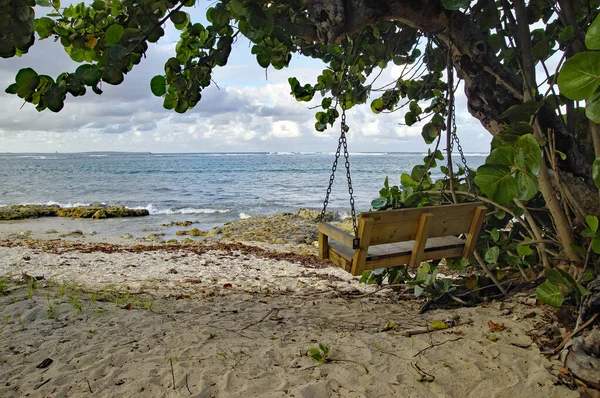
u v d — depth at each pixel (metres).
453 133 5.20
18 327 4.76
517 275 6.04
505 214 5.64
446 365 3.85
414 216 3.98
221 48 4.48
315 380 3.67
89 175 65.81
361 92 6.73
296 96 6.26
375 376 3.72
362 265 3.93
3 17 3.33
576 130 5.23
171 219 25.11
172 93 4.46
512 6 4.97
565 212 4.79
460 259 5.95
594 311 3.89
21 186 47.31
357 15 4.32
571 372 3.49
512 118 4.72
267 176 64.69
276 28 4.48
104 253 11.77
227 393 3.47
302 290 7.96
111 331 4.77
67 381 3.66
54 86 3.56
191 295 6.96
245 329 5.01
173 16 4.29
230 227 20.31
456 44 4.80
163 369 3.86
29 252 11.33
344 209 29.00
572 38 4.35
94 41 4.49
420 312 5.73
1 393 3.48
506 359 3.87
